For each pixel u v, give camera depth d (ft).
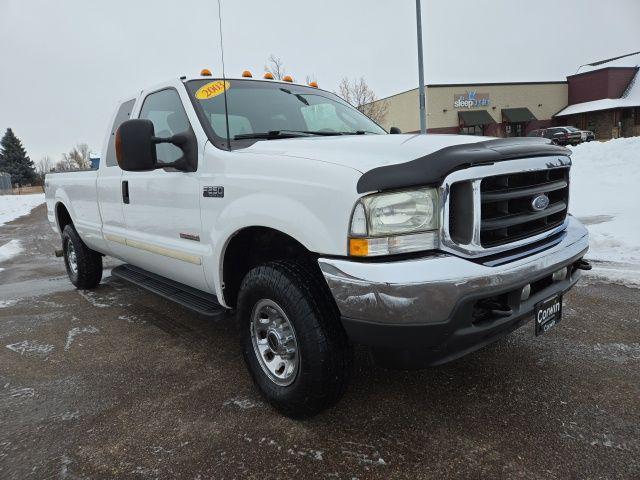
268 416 8.94
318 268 8.43
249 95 12.10
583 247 9.32
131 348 12.59
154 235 12.33
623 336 11.54
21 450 8.21
